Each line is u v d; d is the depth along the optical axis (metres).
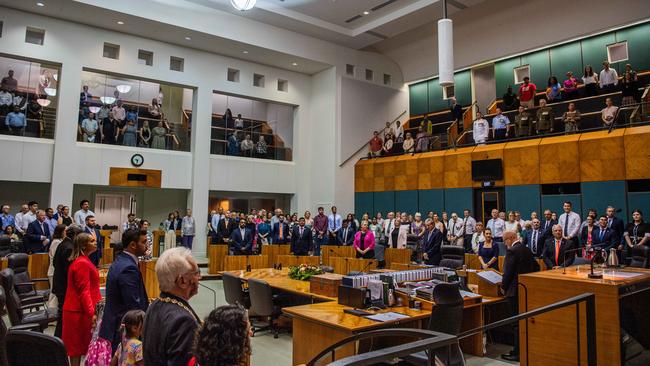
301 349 4.48
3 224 9.98
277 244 12.55
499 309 6.11
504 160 12.74
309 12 14.27
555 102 13.09
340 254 11.41
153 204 15.62
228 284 6.61
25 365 2.27
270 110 17.08
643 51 13.00
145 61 14.02
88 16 12.30
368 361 1.66
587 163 11.21
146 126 13.99
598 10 13.09
